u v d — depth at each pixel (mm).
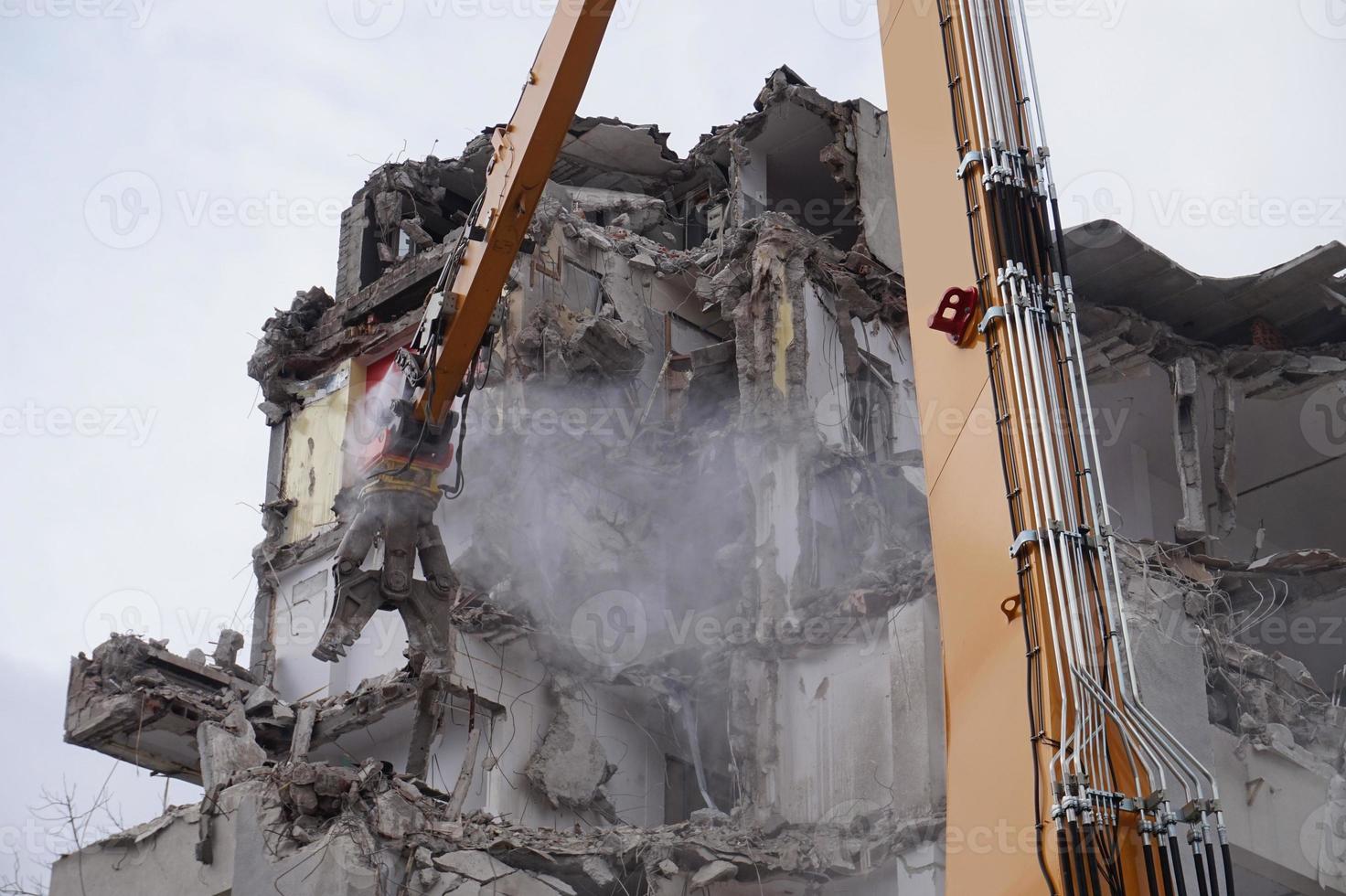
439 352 21859
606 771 29172
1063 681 14359
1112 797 13727
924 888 24500
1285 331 32750
